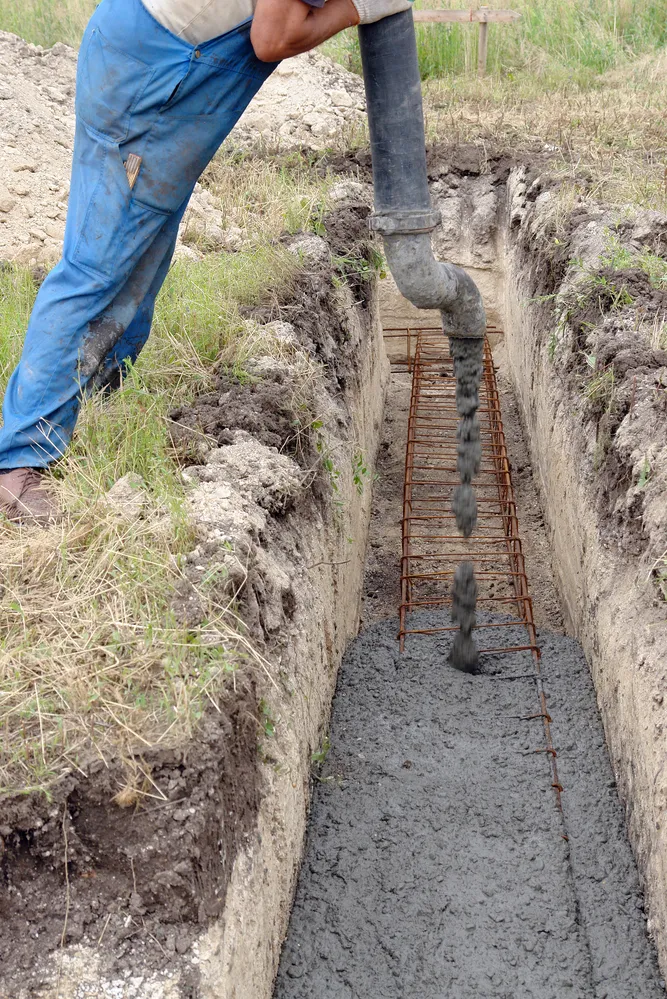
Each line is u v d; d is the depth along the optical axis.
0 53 7.25
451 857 3.45
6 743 2.28
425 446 6.82
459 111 9.31
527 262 6.79
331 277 5.49
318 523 3.96
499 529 5.81
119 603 2.64
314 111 8.98
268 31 2.61
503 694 4.29
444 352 8.06
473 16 10.02
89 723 2.33
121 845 2.21
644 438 3.91
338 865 3.36
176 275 4.77
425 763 3.89
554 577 5.32
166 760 2.27
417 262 3.22
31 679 2.42
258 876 2.63
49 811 2.20
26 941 2.14
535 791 3.75
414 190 3.12
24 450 3.12
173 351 4.03
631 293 4.90
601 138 8.37
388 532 5.89
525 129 8.76
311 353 4.54
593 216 6.06
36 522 2.96
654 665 3.33
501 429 6.62
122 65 2.70
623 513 3.92
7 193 5.66
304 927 3.12
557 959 3.10
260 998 2.62
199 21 2.62
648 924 3.17
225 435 3.62
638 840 3.36
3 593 2.71
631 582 3.74
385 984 2.99
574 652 4.51
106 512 2.94
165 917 2.19
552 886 3.35
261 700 2.77
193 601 2.68
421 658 4.56
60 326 3.01
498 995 2.98
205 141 2.86
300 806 3.29
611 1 11.20
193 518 3.01
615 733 3.77
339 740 4.00
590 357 4.66
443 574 5.20
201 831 2.23
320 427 4.19
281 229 6.03
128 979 2.11
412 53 2.95
